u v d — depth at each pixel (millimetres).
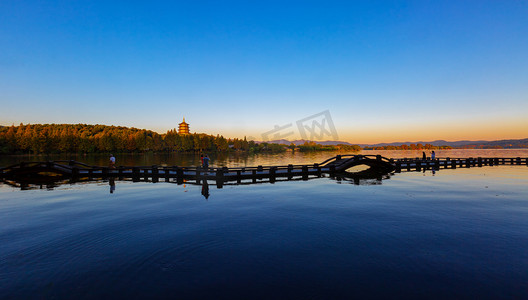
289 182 20562
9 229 8203
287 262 6020
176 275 5418
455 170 31078
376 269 5691
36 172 23625
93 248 6762
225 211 10695
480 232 8102
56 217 9602
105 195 14320
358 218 9688
